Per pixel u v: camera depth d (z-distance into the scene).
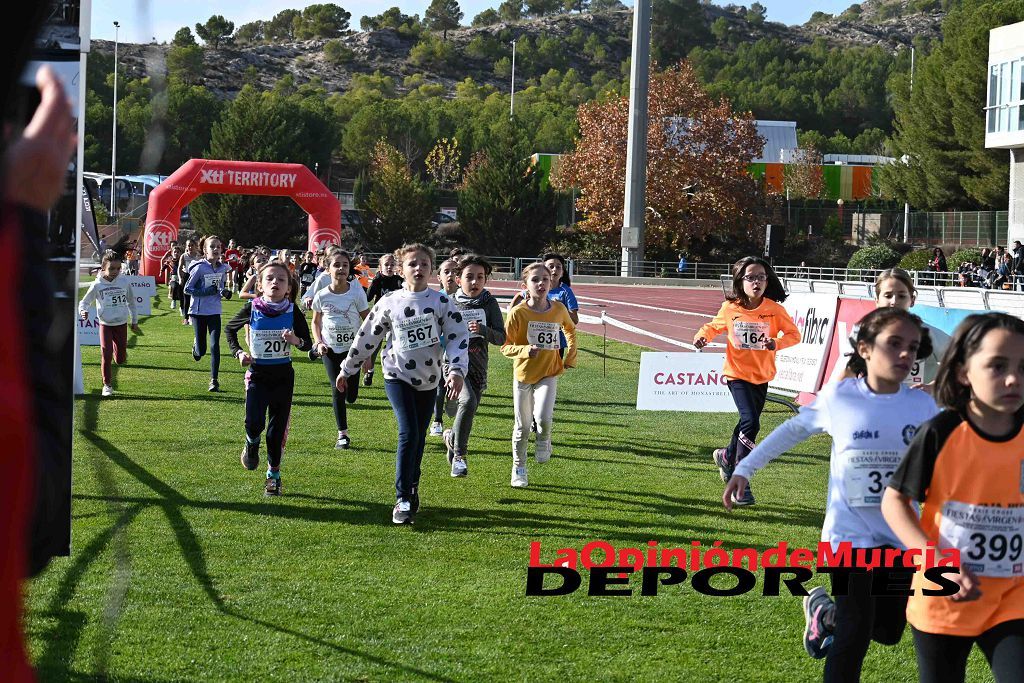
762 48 192.62
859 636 3.91
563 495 8.53
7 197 0.85
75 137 1.00
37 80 0.92
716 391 12.77
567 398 14.57
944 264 49.00
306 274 26.11
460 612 5.53
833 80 182.00
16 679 0.90
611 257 68.50
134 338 21.86
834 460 4.18
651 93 71.12
